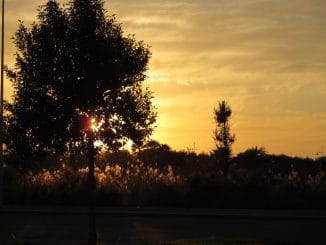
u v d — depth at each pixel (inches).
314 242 822.5
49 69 625.6
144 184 1620.3
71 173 1739.7
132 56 641.6
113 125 647.8
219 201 1501.0
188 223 1111.0
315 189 1488.7
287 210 1403.8
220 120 1914.4
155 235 928.3
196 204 1515.7
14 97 638.5
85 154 702.5
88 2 633.6
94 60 625.0
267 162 2490.2
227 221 1145.4
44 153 658.2
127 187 1619.1
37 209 1403.8
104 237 905.5
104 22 639.1
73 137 629.3
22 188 1681.8
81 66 621.0
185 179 1620.3
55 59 626.5
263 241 784.9
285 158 2578.7
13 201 1647.4
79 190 1633.9
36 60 629.3
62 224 1099.9
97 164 1823.3
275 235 913.5
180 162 2464.3
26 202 1643.7
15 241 856.9
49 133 629.9
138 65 642.2
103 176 1672.0
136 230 1000.2
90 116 628.4
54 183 1690.5
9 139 645.9
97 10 638.5
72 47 624.7
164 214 1245.7
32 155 659.4
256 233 943.0
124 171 1729.8
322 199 1464.1
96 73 616.4
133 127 653.3
